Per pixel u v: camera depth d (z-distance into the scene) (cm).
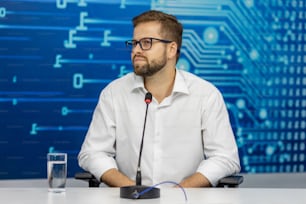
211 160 273
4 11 351
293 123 388
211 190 224
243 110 381
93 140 284
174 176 278
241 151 381
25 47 355
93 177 268
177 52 281
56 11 357
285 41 385
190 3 371
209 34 375
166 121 279
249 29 379
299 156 390
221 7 375
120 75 369
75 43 361
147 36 266
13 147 357
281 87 386
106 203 192
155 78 278
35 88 358
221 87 378
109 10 364
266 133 385
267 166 386
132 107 281
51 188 214
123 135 282
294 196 211
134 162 278
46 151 362
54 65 359
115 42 367
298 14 385
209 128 281
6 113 355
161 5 369
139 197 200
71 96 363
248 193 217
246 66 381
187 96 283
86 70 364
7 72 354
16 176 359
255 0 379
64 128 364
